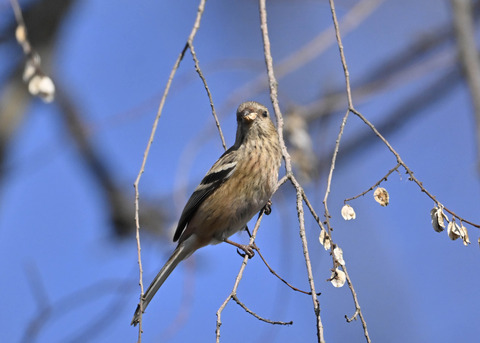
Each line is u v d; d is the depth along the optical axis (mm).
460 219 7582
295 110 12227
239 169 10406
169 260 10617
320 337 6777
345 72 7852
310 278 7043
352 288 7191
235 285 7320
